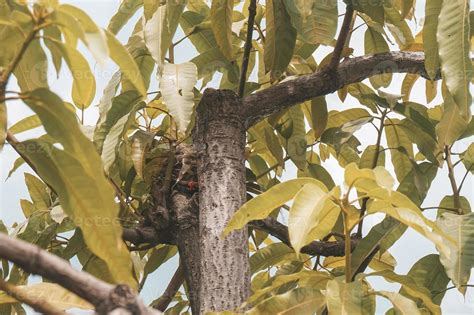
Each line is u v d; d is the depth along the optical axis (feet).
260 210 5.67
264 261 9.46
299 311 5.82
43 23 4.02
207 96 7.54
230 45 8.36
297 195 5.27
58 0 4.96
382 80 9.55
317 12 7.79
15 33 4.79
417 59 8.11
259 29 9.05
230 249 6.75
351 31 9.14
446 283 8.54
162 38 7.87
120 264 4.24
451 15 6.84
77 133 4.16
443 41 6.80
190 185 8.16
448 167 9.22
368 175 5.31
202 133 7.54
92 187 4.25
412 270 8.64
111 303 3.33
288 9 7.68
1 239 3.21
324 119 9.02
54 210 8.52
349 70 7.93
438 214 9.45
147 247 8.43
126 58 4.28
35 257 3.25
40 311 3.51
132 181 8.73
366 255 7.66
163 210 7.98
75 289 3.32
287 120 9.30
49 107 4.12
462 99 6.72
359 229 8.73
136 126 9.48
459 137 9.18
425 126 9.08
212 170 7.17
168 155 8.57
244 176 7.32
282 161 9.16
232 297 6.60
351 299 5.59
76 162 4.25
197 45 9.73
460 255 7.01
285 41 8.21
